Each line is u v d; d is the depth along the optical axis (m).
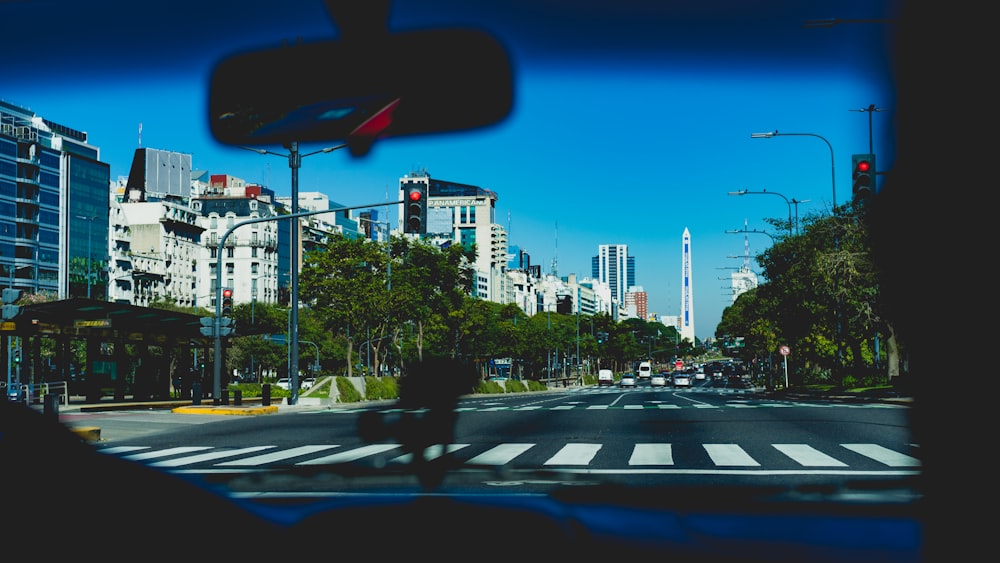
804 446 15.47
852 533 5.98
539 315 138.25
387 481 10.42
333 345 97.56
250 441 18.16
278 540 2.60
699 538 5.24
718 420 22.94
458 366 3.47
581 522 4.64
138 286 130.25
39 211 108.50
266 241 148.75
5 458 2.23
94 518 2.23
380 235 164.12
